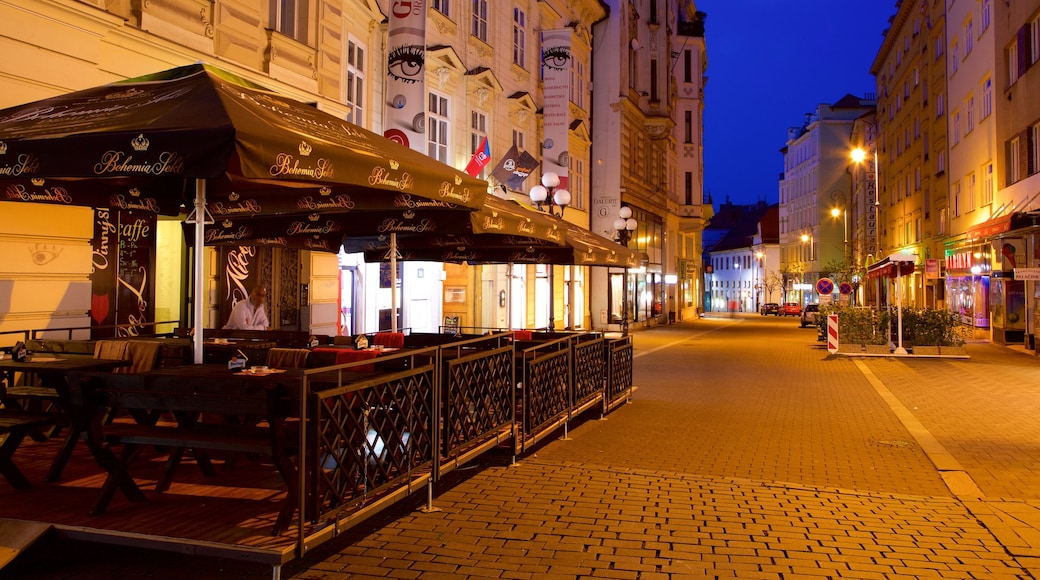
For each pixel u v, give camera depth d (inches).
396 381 227.3
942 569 209.0
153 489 230.1
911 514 261.4
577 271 1261.1
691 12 2188.7
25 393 273.4
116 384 204.1
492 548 221.5
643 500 274.2
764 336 1364.4
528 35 1013.2
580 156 1285.7
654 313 1740.9
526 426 336.5
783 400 536.4
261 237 389.1
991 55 1055.6
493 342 434.0
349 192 307.7
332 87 551.8
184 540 181.3
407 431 235.6
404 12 583.2
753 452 362.6
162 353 305.6
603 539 230.7
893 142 1894.7
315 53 531.8
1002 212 989.8
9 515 201.0
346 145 221.0
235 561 208.4
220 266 463.8
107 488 203.9
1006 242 972.6
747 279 4003.4
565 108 954.1
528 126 997.8
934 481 309.6
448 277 778.2
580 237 519.5
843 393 575.5
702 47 2080.5
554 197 701.3
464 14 813.9
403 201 304.5
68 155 186.7
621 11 1357.0
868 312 933.8
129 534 185.6
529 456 350.6
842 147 2893.7
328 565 207.0
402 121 582.2
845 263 2349.9
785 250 3474.4
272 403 189.8
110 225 373.7
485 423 297.1
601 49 1368.1
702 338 1300.4
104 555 209.3
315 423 187.2
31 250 327.9
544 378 358.9
